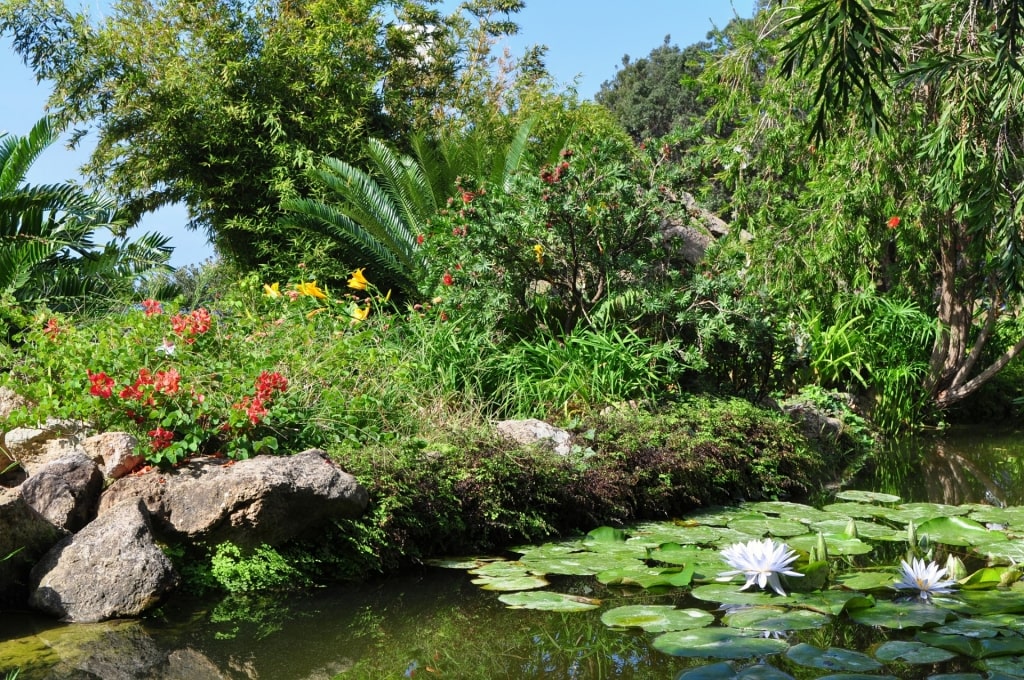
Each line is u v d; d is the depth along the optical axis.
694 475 4.86
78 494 3.34
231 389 4.00
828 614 2.82
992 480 5.93
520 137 10.66
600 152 6.53
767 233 8.66
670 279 6.54
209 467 3.55
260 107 11.63
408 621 3.00
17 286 7.11
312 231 10.37
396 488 3.76
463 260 6.51
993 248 7.18
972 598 2.99
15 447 3.78
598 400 5.69
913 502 5.10
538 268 6.52
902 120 7.38
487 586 3.37
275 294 6.02
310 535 3.57
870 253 8.13
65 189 7.84
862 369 8.66
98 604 3.00
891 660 2.37
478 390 5.66
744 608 2.92
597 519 4.41
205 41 12.11
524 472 4.20
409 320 6.52
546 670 2.49
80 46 12.33
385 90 13.30
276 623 2.99
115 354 4.08
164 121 11.49
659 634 2.75
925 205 7.77
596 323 6.43
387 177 10.58
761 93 8.71
